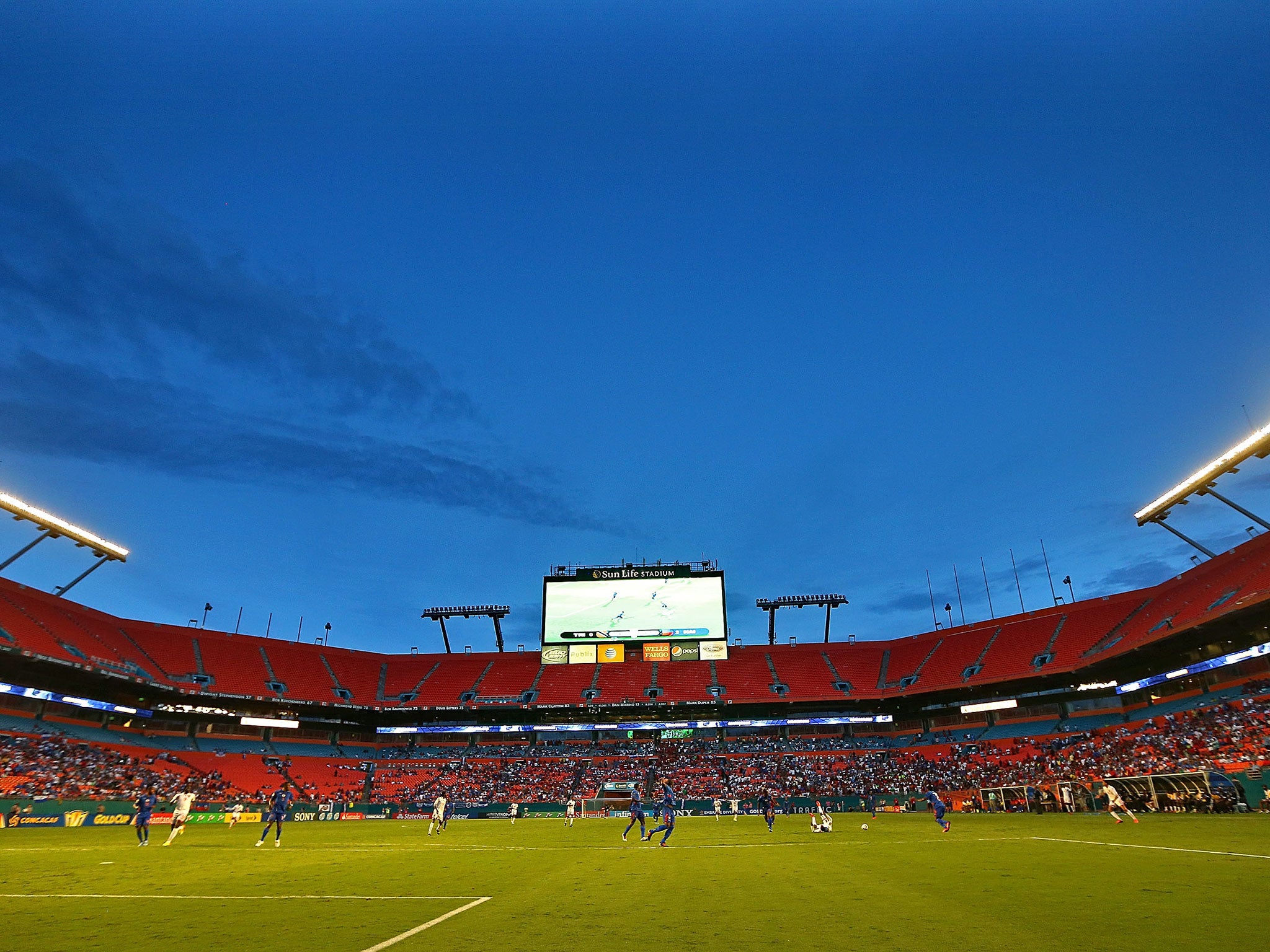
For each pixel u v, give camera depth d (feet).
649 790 240.53
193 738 251.39
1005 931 36.76
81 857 87.10
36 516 186.60
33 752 189.57
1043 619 266.36
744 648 311.06
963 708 255.29
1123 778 139.64
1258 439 137.69
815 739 275.80
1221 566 210.18
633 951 33.94
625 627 267.80
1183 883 50.67
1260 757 144.66
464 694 289.94
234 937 38.73
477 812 211.00
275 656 288.10
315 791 242.78
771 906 46.68
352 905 49.73
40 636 208.23
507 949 34.88
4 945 37.35
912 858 74.74
